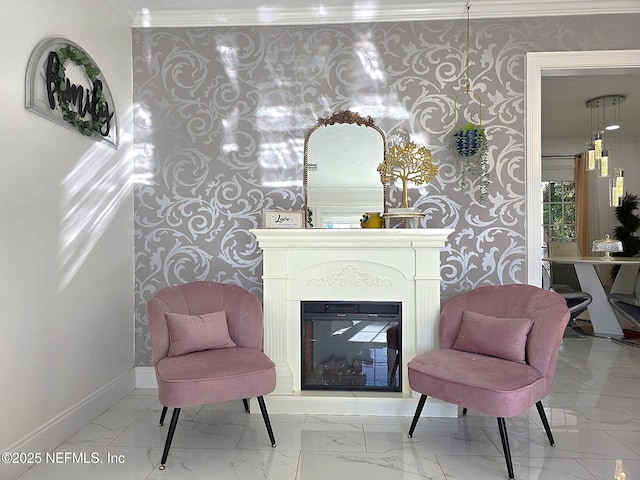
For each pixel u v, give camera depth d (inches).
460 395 81.5
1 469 73.5
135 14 121.3
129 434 93.6
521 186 118.7
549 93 197.9
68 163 94.0
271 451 85.9
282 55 122.2
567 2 115.7
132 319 123.1
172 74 124.0
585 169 276.2
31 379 81.4
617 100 207.5
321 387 109.5
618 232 280.5
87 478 75.9
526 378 80.6
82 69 99.3
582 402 111.2
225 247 123.3
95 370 103.8
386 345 110.5
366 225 110.8
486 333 91.0
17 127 78.5
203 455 84.2
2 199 74.8
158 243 124.2
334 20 120.9
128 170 121.6
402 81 120.4
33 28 83.0
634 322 179.8
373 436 92.5
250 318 99.8
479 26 119.3
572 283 213.6
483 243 119.2
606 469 78.8
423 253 105.7
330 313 109.0
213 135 123.5
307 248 108.4
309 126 121.9
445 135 120.0
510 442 89.7
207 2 116.6
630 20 116.3
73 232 95.6
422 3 117.1
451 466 80.2
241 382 84.6
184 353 92.9
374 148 120.1
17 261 78.3
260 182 122.6
